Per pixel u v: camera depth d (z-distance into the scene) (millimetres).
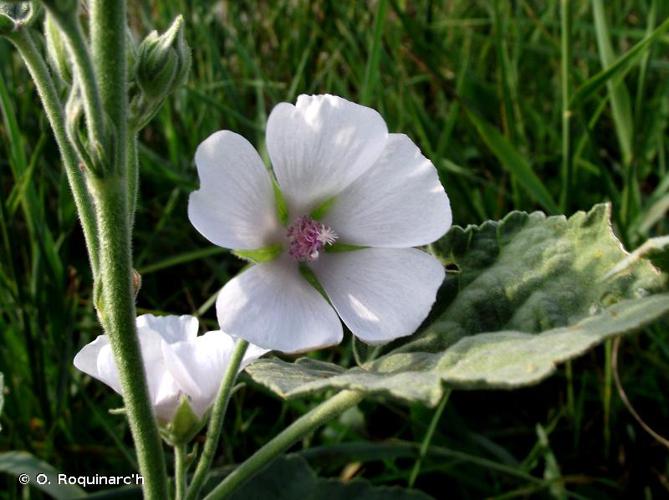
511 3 246
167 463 161
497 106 225
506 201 200
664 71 229
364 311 99
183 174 210
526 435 174
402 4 236
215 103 201
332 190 102
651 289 99
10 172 203
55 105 95
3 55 206
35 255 166
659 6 200
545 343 85
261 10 251
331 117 99
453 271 112
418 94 236
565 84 182
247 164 96
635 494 164
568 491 155
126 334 92
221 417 101
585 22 242
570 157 183
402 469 167
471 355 90
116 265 89
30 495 154
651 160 213
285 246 101
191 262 199
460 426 167
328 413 102
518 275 108
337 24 233
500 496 152
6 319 177
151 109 93
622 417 169
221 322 92
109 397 171
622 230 173
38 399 161
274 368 102
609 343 162
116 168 85
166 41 91
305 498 141
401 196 101
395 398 85
